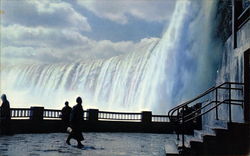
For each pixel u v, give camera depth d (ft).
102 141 52.70
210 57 148.05
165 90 160.86
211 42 147.84
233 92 39.91
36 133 62.95
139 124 75.92
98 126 73.10
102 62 201.26
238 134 30.71
